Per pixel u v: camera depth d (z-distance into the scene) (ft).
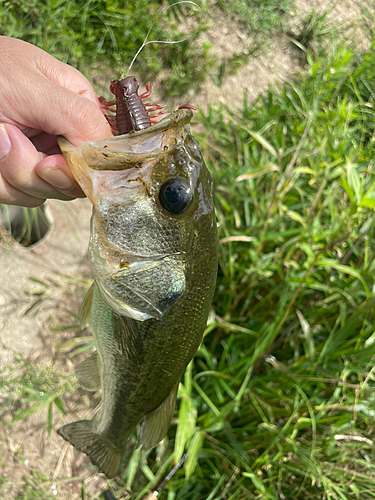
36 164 0.62
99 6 1.52
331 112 1.35
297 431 1.17
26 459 1.22
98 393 1.34
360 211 1.01
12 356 1.28
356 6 1.99
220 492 1.14
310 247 1.08
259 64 1.79
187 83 1.66
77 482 1.25
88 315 0.73
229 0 1.77
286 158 1.40
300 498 1.16
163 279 0.58
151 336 0.64
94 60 1.53
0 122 0.61
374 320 1.21
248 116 1.49
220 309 1.34
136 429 1.18
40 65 0.72
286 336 1.25
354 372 1.22
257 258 1.24
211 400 1.21
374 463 1.07
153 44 1.59
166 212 0.57
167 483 1.13
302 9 1.89
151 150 0.55
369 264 1.20
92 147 0.54
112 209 0.56
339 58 1.44
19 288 1.32
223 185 1.45
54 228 1.39
